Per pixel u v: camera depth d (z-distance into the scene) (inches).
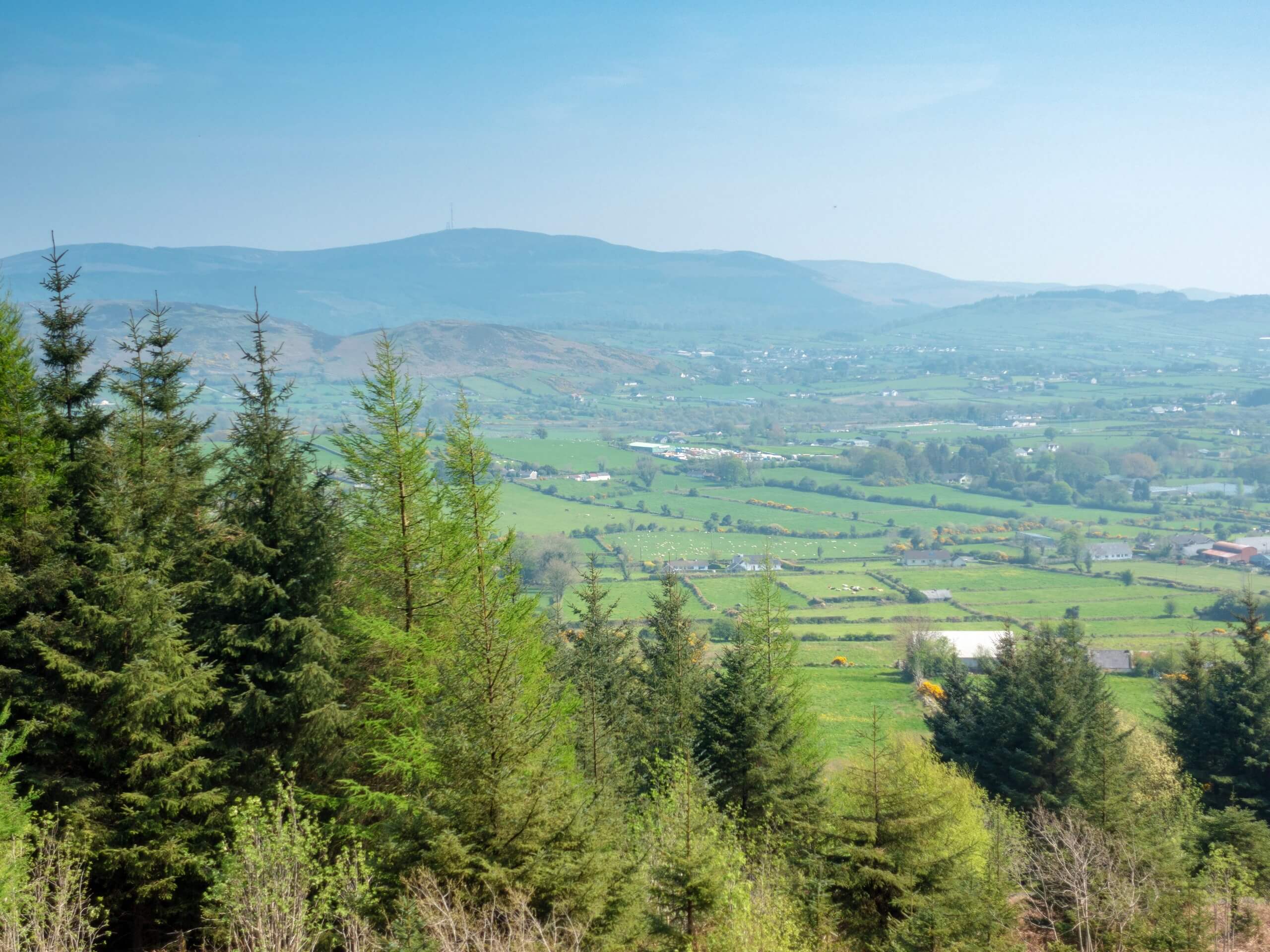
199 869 860.6
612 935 739.4
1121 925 1010.7
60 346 995.3
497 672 778.8
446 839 702.5
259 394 1038.4
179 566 1011.3
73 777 876.6
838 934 957.2
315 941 672.4
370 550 1046.4
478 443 1067.3
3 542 900.0
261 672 965.8
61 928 682.2
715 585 6402.6
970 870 986.7
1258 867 1226.0
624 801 1136.8
